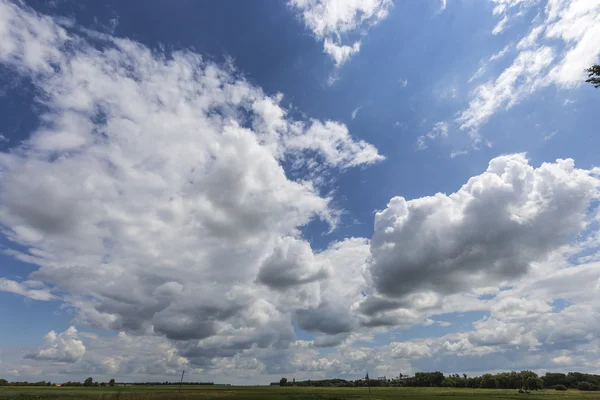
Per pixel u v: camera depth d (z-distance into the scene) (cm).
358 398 10925
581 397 12300
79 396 9650
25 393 10525
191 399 9731
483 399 11012
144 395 10306
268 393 14162
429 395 13512
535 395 13975
